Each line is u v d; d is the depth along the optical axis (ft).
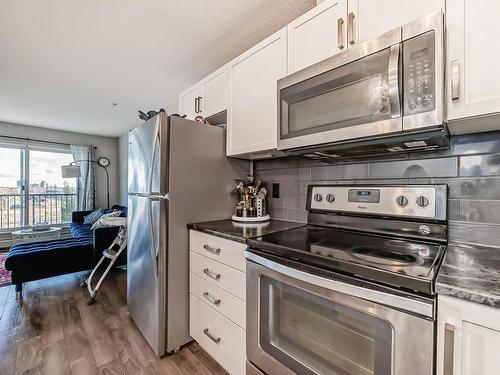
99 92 9.99
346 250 3.36
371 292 2.60
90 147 17.98
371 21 3.49
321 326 3.18
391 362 2.48
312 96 3.95
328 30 4.00
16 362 5.14
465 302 2.10
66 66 7.82
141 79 8.76
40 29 5.96
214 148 6.07
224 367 4.70
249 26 5.83
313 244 3.70
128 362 5.17
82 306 7.59
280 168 6.26
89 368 4.99
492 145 3.44
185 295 5.64
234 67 5.81
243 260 4.29
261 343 3.90
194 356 5.40
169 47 6.74
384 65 3.13
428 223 3.79
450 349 2.16
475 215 3.54
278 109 4.43
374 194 4.30
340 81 3.59
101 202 18.70
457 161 3.70
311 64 4.22
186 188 5.59
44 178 16.84
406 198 3.94
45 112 12.76
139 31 6.03
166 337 5.38
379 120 3.19
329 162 5.29
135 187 6.38
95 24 5.78
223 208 6.26
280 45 4.75
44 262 8.58
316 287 3.10
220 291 4.79
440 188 3.68
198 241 5.37
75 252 9.23
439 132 3.04
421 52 2.85
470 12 2.71
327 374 3.10
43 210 16.83
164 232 5.29
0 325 6.51
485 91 2.62
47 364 5.08
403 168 4.26
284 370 3.57
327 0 4.01
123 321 6.75
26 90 9.79
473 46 2.69
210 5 5.18
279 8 5.27
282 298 3.65
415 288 2.35
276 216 6.34
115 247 9.76
